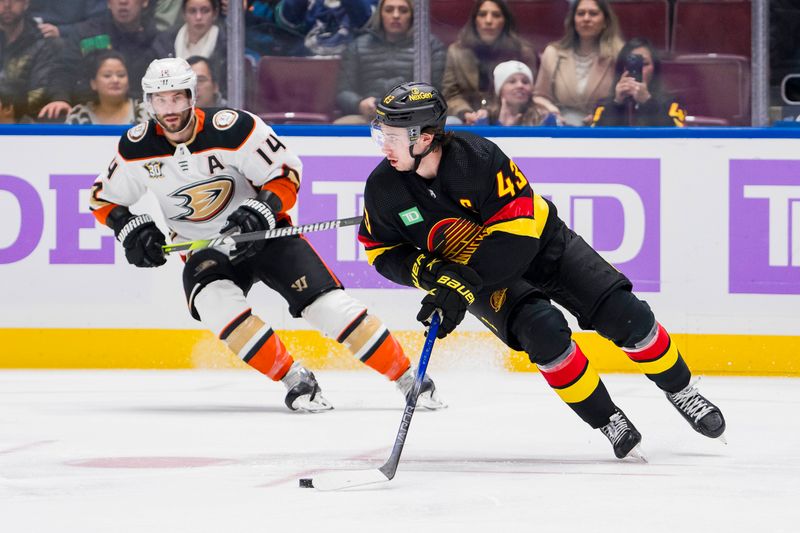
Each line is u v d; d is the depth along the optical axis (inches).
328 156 605.3
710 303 588.7
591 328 307.0
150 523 211.9
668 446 327.0
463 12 632.4
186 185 427.2
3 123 637.9
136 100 637.9
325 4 635.5
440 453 312.8
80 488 254.5
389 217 298.5
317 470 282.2
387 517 216.7
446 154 285.7
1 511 225.8
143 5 633.6
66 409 433.1
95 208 438.3
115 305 609.0
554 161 597.6
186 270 427.5
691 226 589.9
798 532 202.4
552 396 475.8
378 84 641.0
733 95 629.0
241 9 636.1
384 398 471.2
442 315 281.0
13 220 613.6
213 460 301.0
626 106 631.2
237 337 418.0
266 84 642.2
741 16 624.1
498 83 633.6
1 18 634.2
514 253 281.6
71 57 635.5
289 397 420.5
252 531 203.9
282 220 438.3
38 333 612.4
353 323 421.4
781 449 320.2
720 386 523.5
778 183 585.0
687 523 210.7
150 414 414.9
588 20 626.8
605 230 595.5
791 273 584.7
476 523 210.7
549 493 244.2
